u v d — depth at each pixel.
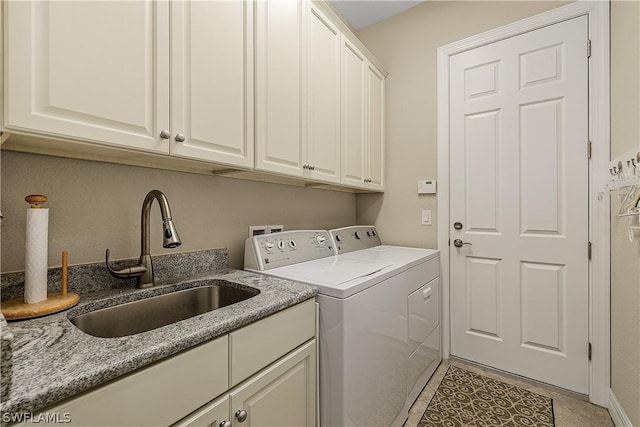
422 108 2.32
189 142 1.03
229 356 0.81
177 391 0.69
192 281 1.23
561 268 1.81
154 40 0.94
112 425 0.58
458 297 2.16
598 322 1.68
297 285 1.18
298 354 1.06
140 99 0.90
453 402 1.69
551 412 1.60
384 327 1.36
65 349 0.62
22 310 0.78
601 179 1.67
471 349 2.11
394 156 2.45
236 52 1.20
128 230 1.18
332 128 1.79
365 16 2.47
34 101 0.70
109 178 1.12
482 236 2.07
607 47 1.66
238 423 0.83
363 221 2.62
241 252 1.64
